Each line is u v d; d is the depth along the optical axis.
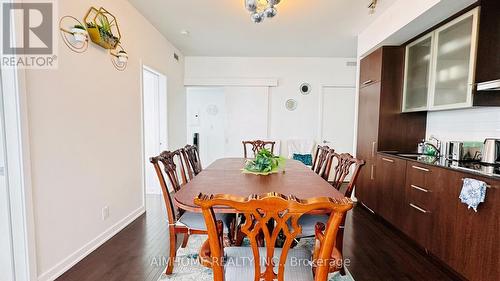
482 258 1.64
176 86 4.47
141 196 3.16
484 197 1.62
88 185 2.17
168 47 4.00
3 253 1.59
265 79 4.88
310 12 2.88
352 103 4.98
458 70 2.24
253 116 4.99
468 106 2.12
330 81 4.92
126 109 2.78
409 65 2.96
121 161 2.70
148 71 3.50
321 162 2.73
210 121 6.44
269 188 1.70
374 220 3.04
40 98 1.68
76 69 2.00
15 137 1.53
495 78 2.06
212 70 4.95
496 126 2.20
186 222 1.86
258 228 0.96
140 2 2.73
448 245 1.94
